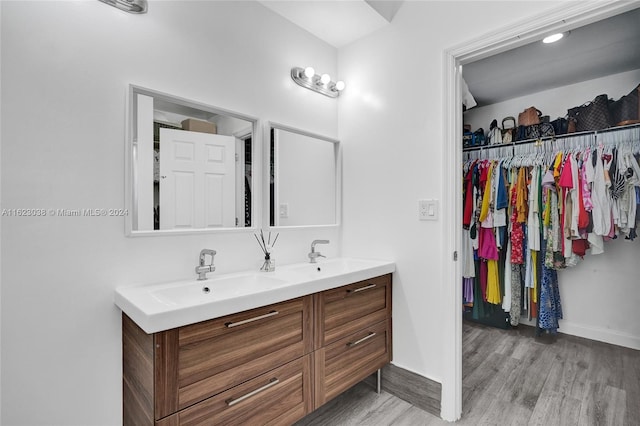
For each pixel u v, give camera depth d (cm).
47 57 119
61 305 122
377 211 213
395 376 199
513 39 159
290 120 204
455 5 176
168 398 104
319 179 221
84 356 126
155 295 131
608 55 246
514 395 199
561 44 231
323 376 155
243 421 123
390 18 206
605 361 244
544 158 285
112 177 133
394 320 201
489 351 265
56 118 121
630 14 195
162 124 148
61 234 122
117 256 134
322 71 227
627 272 275
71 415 123
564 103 305
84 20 127
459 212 181
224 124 170
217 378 116
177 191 152
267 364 131
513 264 299
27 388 115
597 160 254
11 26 112
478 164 313
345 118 233
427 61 188
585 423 171
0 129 110
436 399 179
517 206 290
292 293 138
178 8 154
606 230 247
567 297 305
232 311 118
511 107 338
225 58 171
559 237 270
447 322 175
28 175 115
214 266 159
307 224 212
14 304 113
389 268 196
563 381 215
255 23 186
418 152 191
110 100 133
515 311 298
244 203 178
